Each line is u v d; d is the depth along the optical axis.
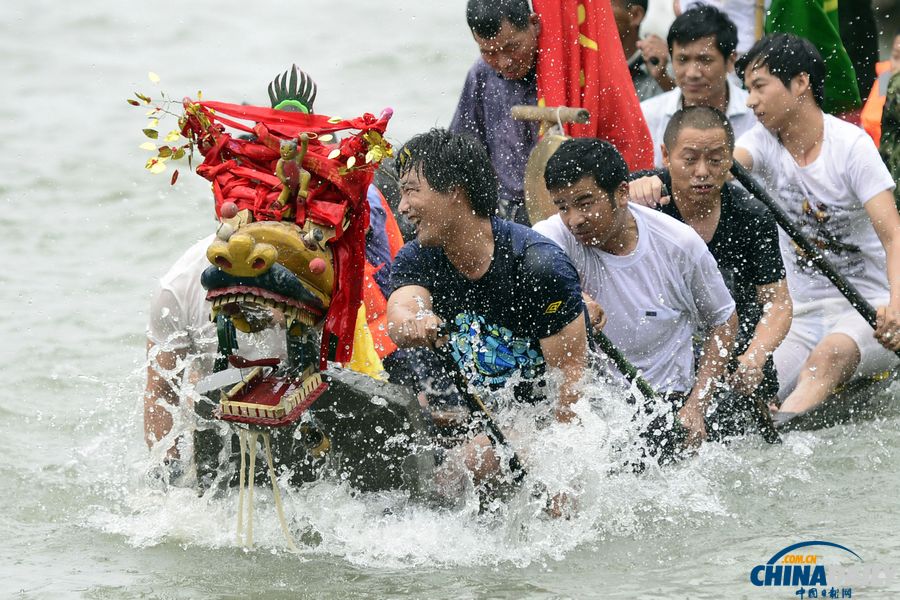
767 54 17.88
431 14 38.59
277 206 11.23
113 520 13.17
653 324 15.11
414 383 14.41
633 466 14.19
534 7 18.55
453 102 31.55
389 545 12.45
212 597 11.31
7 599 11.21
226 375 11.57
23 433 15.70
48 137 29.25
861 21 22.89
